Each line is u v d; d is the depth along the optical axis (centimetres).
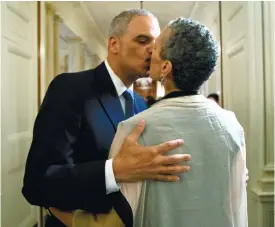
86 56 426
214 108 84
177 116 79
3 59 186
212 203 78
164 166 75
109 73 114
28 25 240
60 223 110
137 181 78
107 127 104
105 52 452
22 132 227
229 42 271
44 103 102
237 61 251
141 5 346
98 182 80
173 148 76
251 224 227
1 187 185
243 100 237
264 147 211
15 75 211
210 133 79
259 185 213
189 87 82
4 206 190
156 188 77
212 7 318
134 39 110
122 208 79
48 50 295
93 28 421
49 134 95
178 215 76
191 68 78
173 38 79
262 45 211
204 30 80
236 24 250
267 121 211
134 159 77
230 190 81
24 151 230
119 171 78
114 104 110
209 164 78
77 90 104
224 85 286
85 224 85
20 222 221
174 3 339
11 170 204
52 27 305
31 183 90
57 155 93
